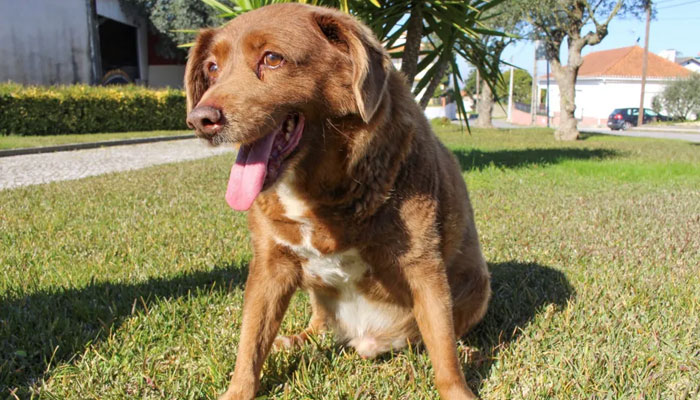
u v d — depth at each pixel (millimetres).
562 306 1497
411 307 1211
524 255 1884
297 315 1486
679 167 4555
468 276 1318
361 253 1138
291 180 1112
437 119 15188
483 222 2393
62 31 9242
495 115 30547
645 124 18500
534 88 20281
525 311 1487
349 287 1204
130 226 2207
